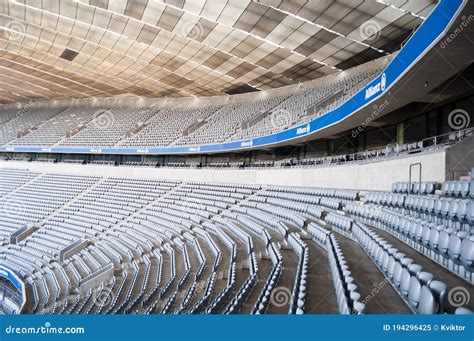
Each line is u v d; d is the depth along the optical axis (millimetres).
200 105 39125
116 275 17078
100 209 29266
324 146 24609
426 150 12414
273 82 30938
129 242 21438
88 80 38938
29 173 39094
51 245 24875
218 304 7035
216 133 31062
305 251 8906
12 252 25453
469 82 12320
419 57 9102
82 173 36906
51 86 42844
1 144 44375
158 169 32656
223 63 28500
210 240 15680
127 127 39750
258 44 23969
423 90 11789
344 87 22484
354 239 10008
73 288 17719
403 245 8141
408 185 11422
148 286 13141
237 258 12094
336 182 18141
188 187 29234
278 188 22609
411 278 4586
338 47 22047
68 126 43875
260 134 25938
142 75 34656
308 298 6027
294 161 24766
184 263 15227
